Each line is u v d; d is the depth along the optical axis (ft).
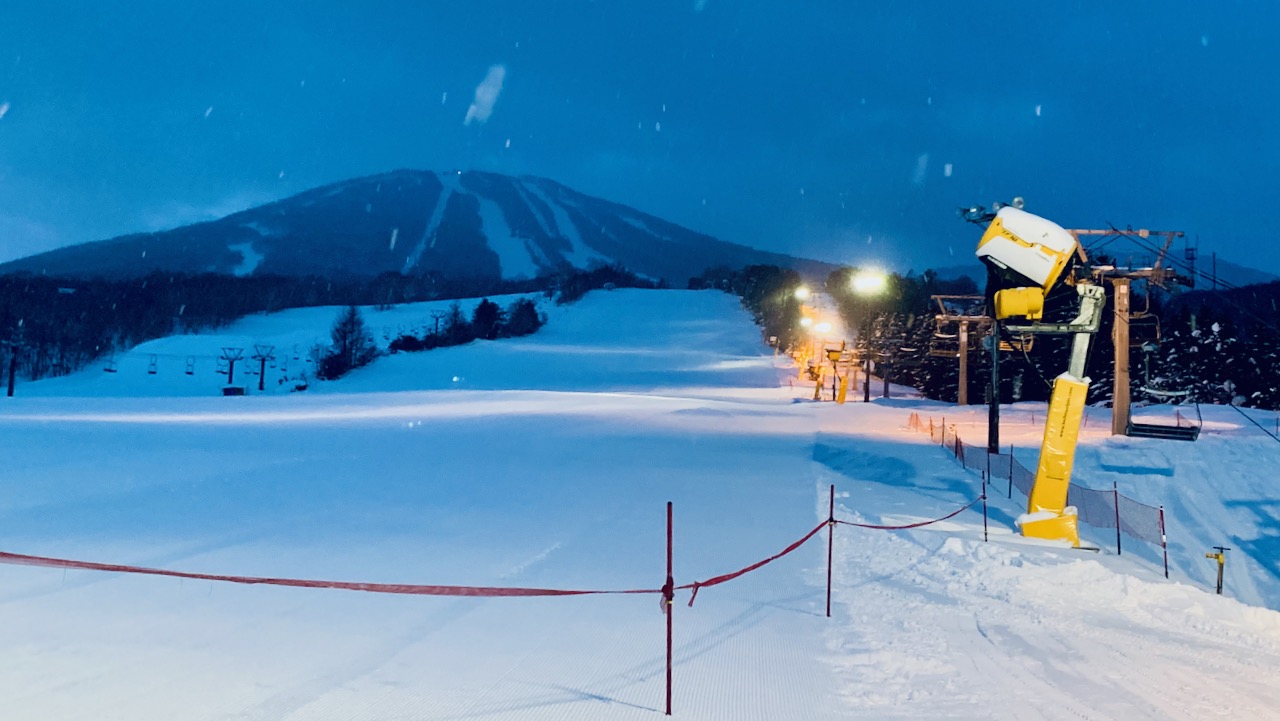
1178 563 56.65
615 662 25.55
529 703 21.72
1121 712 22.31
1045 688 24.25
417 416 151.12
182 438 105.29
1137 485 80.84
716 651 27.07
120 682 22.44
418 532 48.11
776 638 28.78
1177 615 34.17
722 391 263.08
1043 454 52.85
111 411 156.56
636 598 34.06
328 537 45.96
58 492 60.59
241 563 38.78
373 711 20.77
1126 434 114.01
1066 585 38.52
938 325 212.84
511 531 49.19
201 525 48.91
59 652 24.95
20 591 32.45
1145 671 26.32
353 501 59.82
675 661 25.81
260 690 22.06
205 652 25.32
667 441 112.88
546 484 71.31
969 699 22.98
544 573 38.19
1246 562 58.13
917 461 92.84
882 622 31.45
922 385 296.51
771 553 44.34
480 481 72.28
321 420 140.97
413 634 27.96
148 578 35.06
